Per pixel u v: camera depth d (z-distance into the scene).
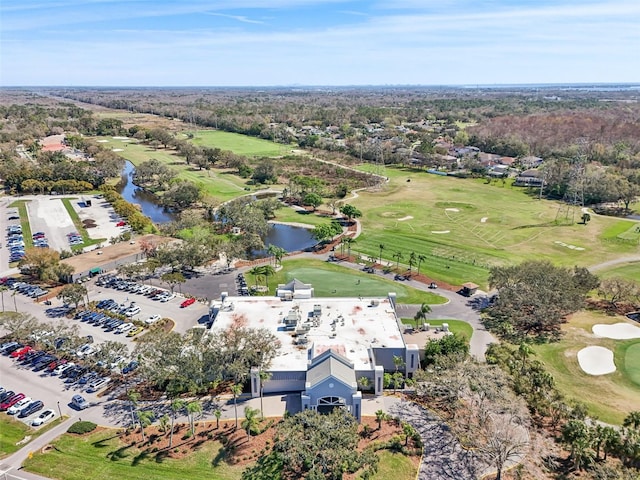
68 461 64.62
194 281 128.88
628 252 148.88
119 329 100.69
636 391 81.94
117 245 150.38
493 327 103.88
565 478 60.84
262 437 69.00
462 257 145.00
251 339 83.25
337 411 67.56
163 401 78.44
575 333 101.25
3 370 87.00
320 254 150.38
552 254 147.75
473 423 69.19
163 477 61.69
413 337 92.56
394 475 61.84
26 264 130.62
